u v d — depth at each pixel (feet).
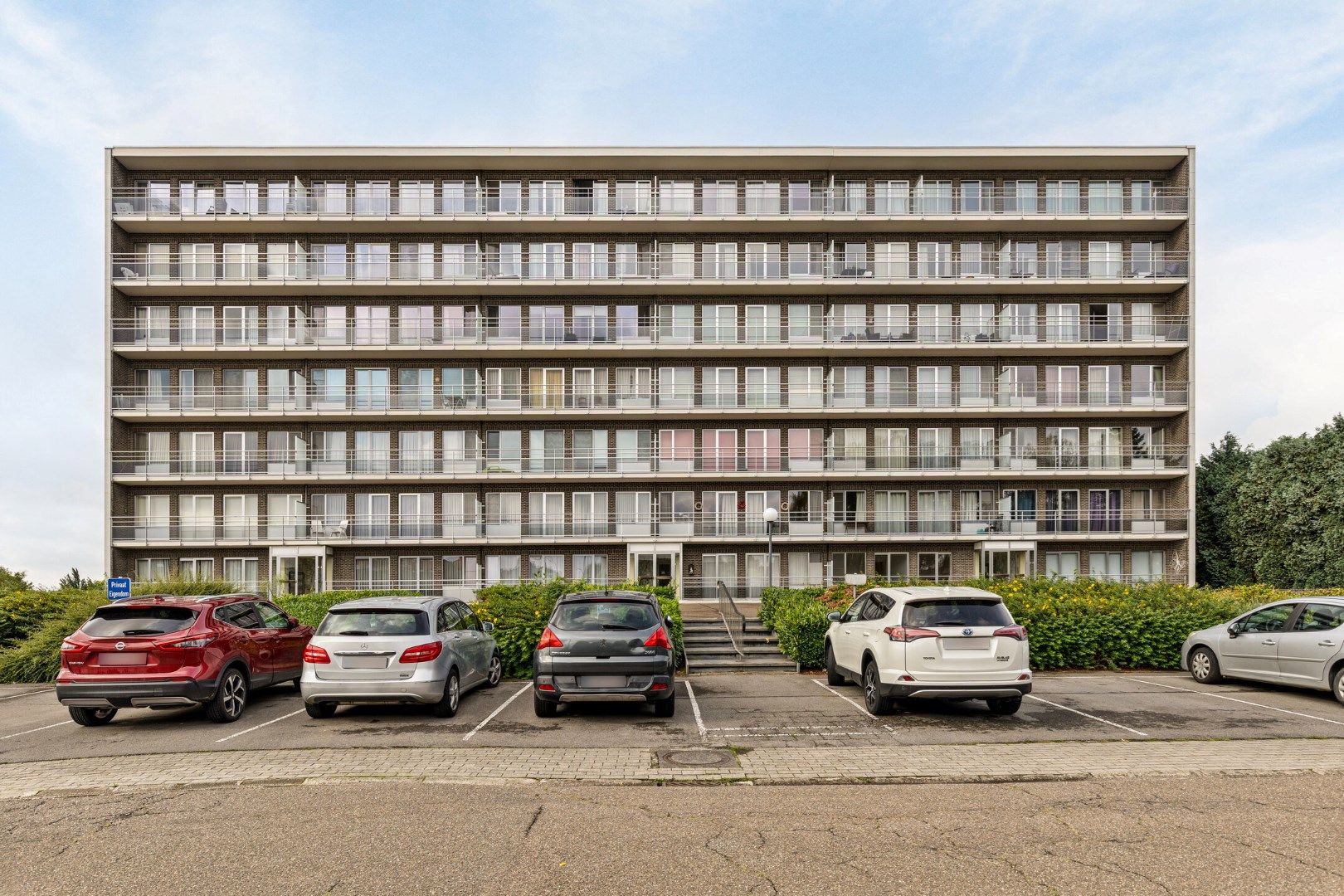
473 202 112.37
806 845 19.98
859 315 113.91
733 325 112.88
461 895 17.06
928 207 113.70
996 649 33.81
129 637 34.42
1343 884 17.35
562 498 110.93
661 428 112.16
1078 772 26.63
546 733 33.19
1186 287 111.75
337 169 112.16
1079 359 114.32
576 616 35.60
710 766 27.78
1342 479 107.76
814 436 112.16
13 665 53.06
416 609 36.88
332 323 112.47
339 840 20.53
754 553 110.42
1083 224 112.37
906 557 111.04
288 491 110.42
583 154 109.91
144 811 23.16
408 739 32.07
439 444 111.45
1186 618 51.75
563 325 112.68
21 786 26.32
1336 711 37.29
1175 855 19.17
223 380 112.06
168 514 109.91
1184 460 110.93
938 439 113.09
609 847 19.88
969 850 19.58
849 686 44.78
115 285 108.27
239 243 112.27
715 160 111.86
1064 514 112.27
